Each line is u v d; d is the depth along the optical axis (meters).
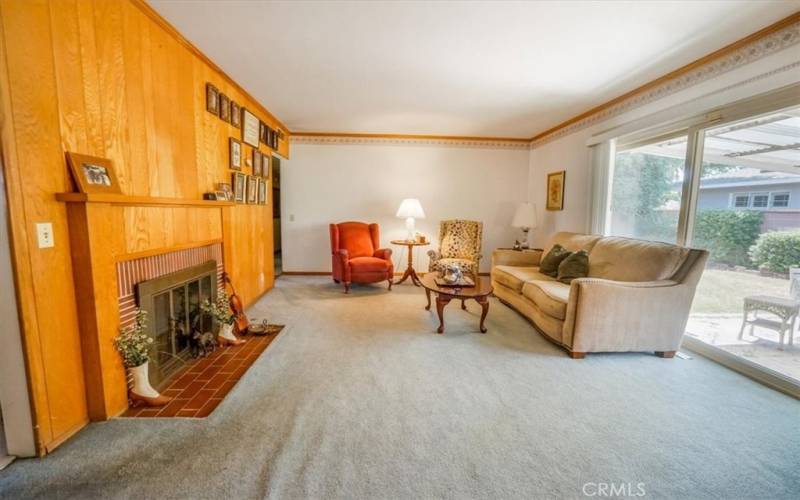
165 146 2.23
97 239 1.61
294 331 3.07
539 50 2.58
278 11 2.09
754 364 2.35
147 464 1.44
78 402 1.63
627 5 1.99
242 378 2.20
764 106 2.25
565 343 2.66
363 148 5.48
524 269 4.08
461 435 1.69
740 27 2.22
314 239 5.62
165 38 2.22
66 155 1.51
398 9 2.06
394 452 1.56
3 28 1.25
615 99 3.65
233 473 1.41
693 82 2.77
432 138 5.52
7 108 1.28
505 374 2.34
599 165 3.85
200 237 2.56
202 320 2.56
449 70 2.97
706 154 2.74
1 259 1.34
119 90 1.82
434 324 3.33
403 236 5.66
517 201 5.71
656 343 2.64
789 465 1.53
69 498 1.27
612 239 3.31
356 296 4.36
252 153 3.80
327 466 1.46
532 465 1.50
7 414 1.42
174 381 2.15
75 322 1.60
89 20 1.61
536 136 5.44
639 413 1.91
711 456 1.58
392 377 2.26
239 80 3.23
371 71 3.00
